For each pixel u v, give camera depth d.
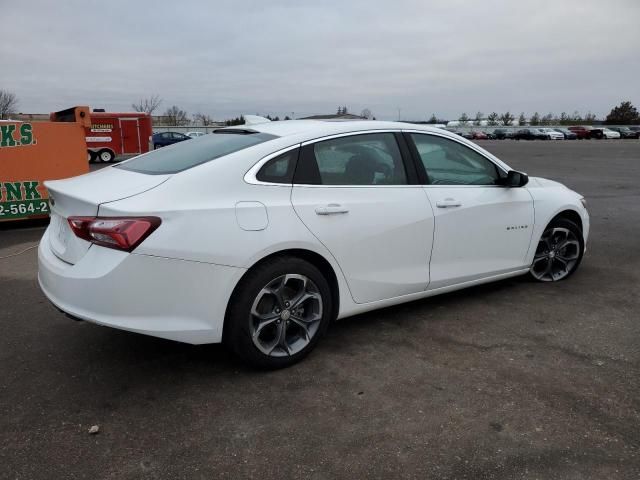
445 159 4.11
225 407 2.91
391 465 2.44
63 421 2.78
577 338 3.79
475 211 4.13
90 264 2.85
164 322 2.90
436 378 3.22
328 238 3.35
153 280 2.83
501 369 3.33
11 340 3.77
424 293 4.00
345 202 3.46
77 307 2.87
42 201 8.48
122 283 2.79
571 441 2.60
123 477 2.37
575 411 2.86
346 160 3.59
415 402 2.96
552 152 31.75
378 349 3.61
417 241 3.81
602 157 26.42
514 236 4.47
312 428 2.72
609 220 8.59
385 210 3.63
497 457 2.48
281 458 2.49
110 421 2.79
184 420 2.79
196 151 3.50
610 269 5.55
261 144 3.33
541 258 4.88
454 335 3.84
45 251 3.30
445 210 3.95
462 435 2.65
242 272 3.04
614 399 2.98
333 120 3.91
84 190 3.11
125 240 2.76
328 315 3.46
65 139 8.51
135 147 28.48
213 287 2.97
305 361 3.44
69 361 3.45
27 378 3.23
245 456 2.51
